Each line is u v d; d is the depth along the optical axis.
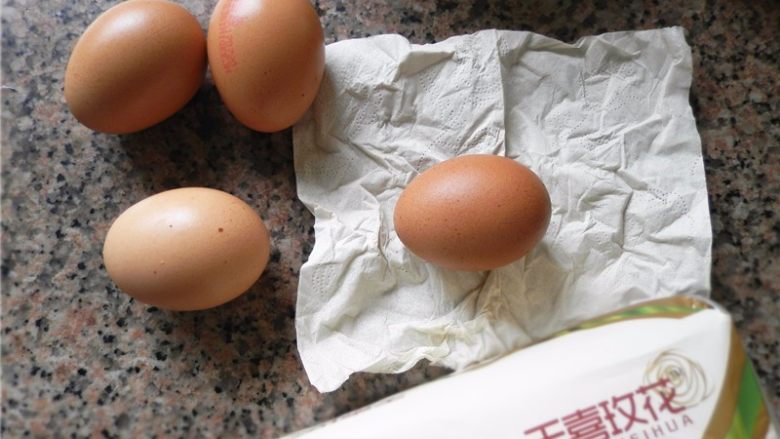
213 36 0.29
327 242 0.31
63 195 0.32
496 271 0.31
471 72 0.32
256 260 0.29
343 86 0.32
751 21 0.33
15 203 0.32
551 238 0.31
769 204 0.32
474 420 0.26
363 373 0.31
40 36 0.33
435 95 0.32
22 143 0.33
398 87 0.32
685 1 0.33
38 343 0.31
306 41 0.29
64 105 0.33
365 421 0.26
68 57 0.33
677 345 0.26
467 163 0.28
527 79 0.32
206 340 0.31
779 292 0.31
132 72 0.28
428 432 0.26
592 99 0.32
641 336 0.26
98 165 0.32
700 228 0.31
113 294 0.32
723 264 0.32
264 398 0.31
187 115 0.33
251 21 0.28
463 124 0.32
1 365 0.31
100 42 0.28
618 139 0.32
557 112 0.32
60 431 0.31
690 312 0.27
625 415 0.25
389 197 0.32
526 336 0.30
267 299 0.32
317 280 0.31
